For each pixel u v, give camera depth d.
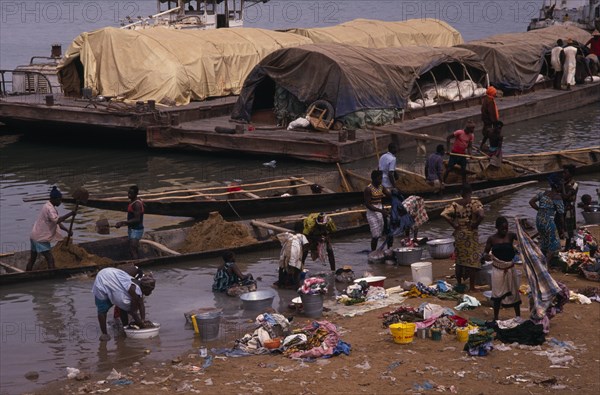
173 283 22.34
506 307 18.78
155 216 30.52
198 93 48.22
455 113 47.19
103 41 47.41
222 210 29.42
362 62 42.62
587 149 37.94
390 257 24.36
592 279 21.91
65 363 16.92
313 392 14.91
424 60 46.53
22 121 45.06
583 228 26.36
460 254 20.97
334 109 41.06
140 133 43.38
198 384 15.41
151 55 46.88
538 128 49.38
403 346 17.34
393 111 43.09
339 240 26.86
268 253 25.22
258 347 17.50
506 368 16.06
